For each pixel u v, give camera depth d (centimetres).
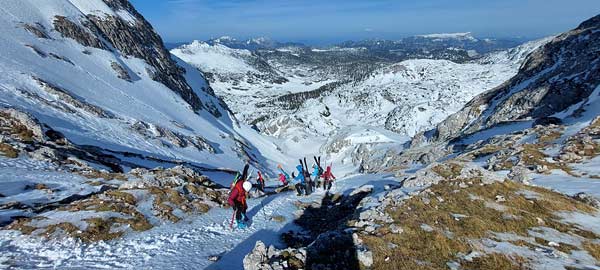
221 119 16362
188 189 2384
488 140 4959
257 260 1107
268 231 1834
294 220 2095
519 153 3206
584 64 6919
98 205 1745
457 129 9006
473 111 9012
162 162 6178
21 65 7156
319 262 1107
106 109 7931
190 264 1289
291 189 3316
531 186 1836
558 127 4381
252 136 17050
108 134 6600
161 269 1215
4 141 3170
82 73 9156
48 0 11050
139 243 1470
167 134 8450
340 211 2220
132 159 5553
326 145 16425
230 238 1661
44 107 6038
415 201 1530
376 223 1377
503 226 1345
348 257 1114
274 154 15812
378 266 1068
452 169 2052
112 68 10719
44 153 3158
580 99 6000
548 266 1076
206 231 1728
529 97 7119
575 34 8750
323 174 2988
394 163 7506
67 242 1370
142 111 9350
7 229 1414
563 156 2888
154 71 13150
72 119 6288
